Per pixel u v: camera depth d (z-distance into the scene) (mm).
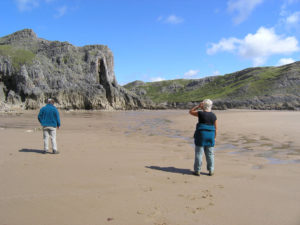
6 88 63344
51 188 4059
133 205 3410
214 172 5430
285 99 103812
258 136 11781
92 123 21188
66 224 2814
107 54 97312
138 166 5824
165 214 3135
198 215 3115
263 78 140750
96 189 4055
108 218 2986
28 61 67375
